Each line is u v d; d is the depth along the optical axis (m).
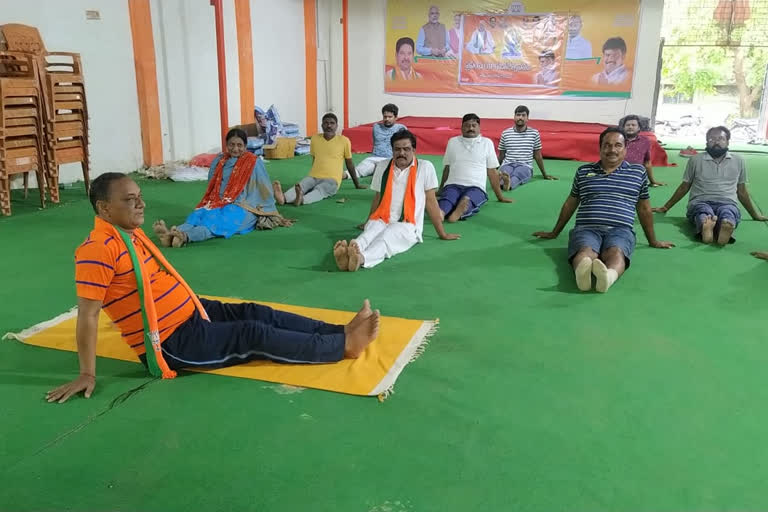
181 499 1.86
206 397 2.43
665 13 17.20
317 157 6.62
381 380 2.55
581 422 2.29
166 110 8.49
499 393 2.50
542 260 4.32
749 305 3.49
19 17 6.20
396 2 13.37
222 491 1.90
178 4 8.54
